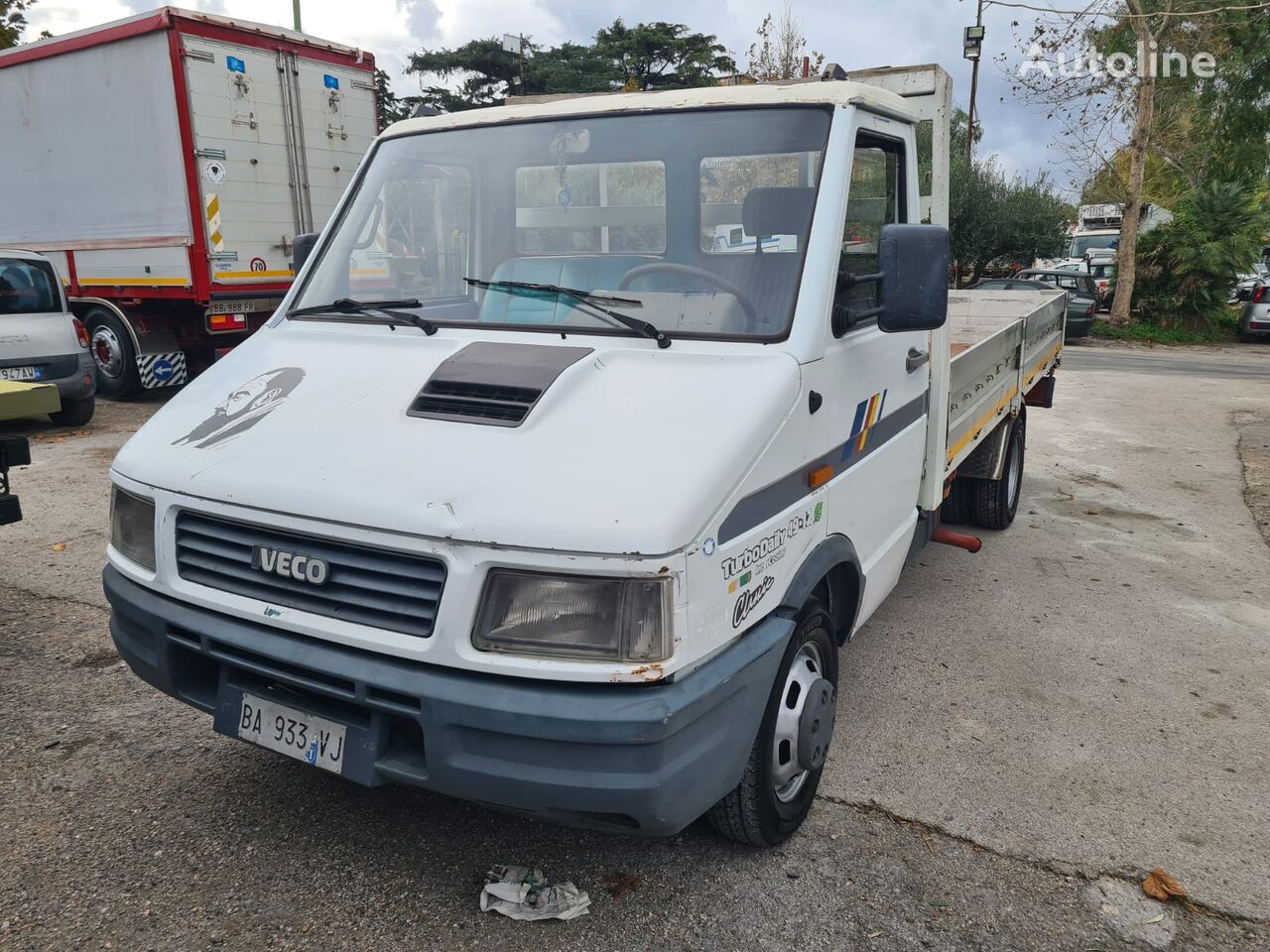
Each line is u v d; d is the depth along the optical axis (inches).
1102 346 894.4
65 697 168.9
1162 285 980.6
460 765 98.6
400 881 122.4
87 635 194.7
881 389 147.6
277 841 129.7
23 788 140.9
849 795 145.2
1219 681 188.1
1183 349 886.4
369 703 101.6
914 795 145.6
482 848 129.4
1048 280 922.7
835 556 132.1
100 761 148.8
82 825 132.5
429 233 153.0
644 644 95.8
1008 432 267.6
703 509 99.3
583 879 124.0
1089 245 1291.8
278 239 454.3
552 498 98.1
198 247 421.4
